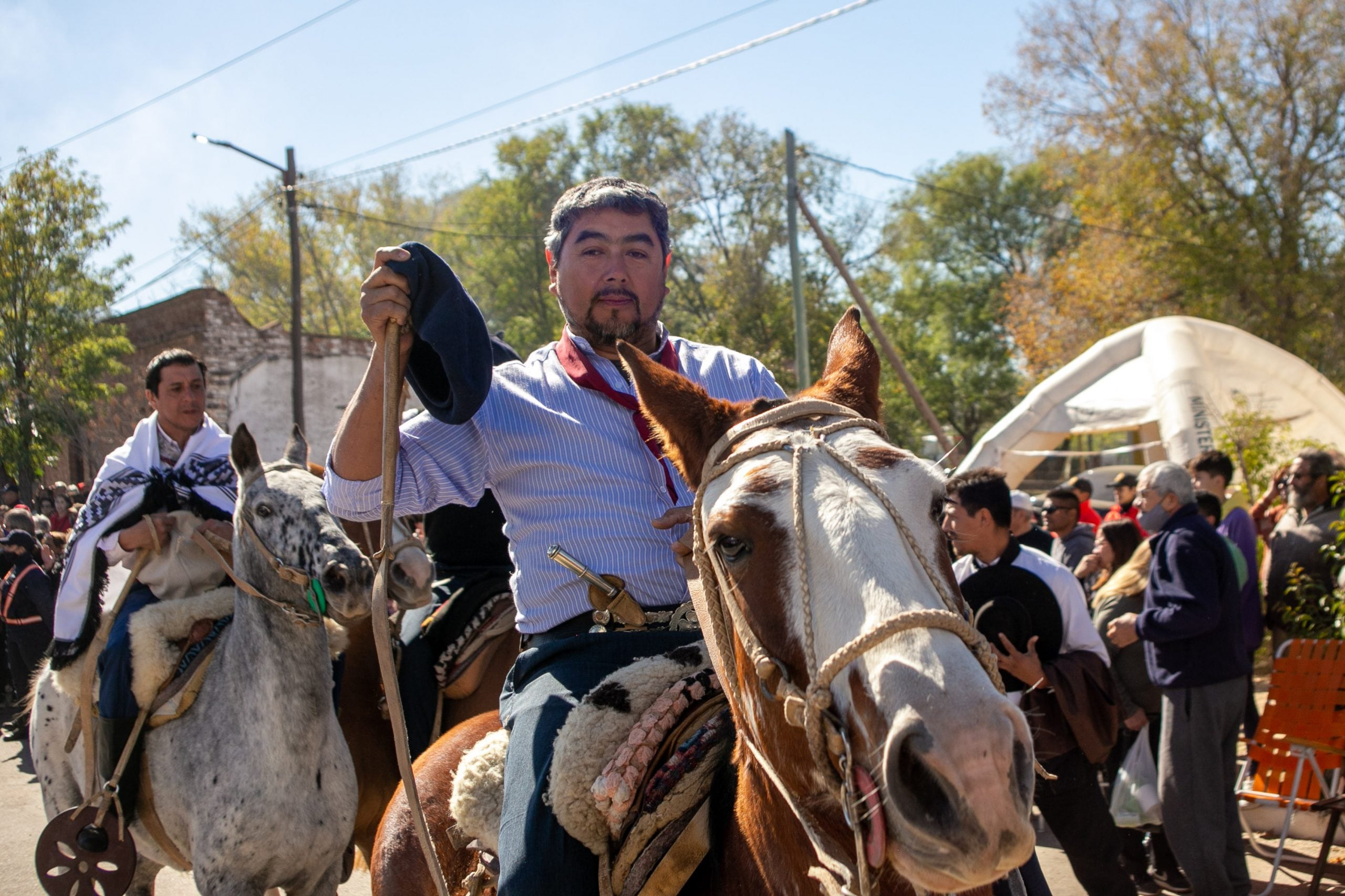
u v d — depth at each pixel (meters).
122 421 23.12
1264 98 23.38
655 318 2.49
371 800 4.50
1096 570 6.77
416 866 2.60
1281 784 5.08
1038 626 4.12
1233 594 4.58
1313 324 23.03
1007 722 1.26
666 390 1.84
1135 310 24.64
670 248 2.52
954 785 1.22
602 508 2.26
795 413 1.73
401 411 2.20
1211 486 6.91
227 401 21.83
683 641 2.22
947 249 47.62
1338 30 22.66
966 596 4.33
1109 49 24.28
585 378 2.35
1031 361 29.59
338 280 42.28
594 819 1.95
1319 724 5.00
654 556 2.25
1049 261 32.34
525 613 2.37
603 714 2.02
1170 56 23.72
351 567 3.49
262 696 3.65
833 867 1.54
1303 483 6.68
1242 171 23.95
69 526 14.63
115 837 3.92
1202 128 23.72
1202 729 4.47
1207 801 4.46
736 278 33.62
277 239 40.25
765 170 34.94
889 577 1.40
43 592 10.27
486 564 4.69
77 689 4.19
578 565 2.24
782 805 1.74
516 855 2.00
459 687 4.34
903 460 1.58
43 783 4.54
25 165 21.38
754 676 1.62
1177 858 4.56
